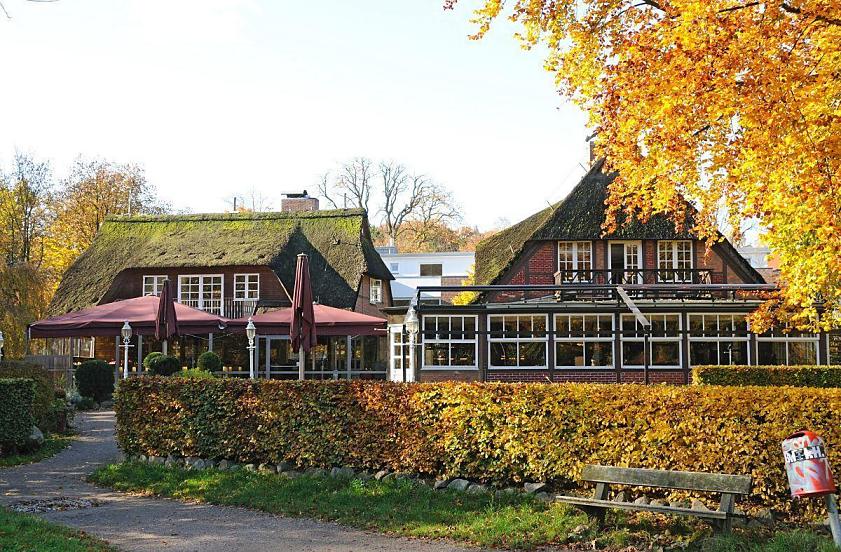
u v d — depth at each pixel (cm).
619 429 1135
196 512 1197
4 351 3400
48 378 2228
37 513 1184
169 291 2836
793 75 1177
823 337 2702
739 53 1176
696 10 1161
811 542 895
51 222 5409
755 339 2720
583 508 1023
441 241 7631
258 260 3978
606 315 2756
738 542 908
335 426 1359
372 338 4409
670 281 3328
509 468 1209
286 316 3241
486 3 1338
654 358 2744
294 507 1188
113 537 1030
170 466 1530
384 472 1312
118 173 5678
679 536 976
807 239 1608
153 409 1595
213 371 3164
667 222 3325
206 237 4303
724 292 3078
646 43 1259
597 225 3347
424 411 1275
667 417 1112
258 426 1445
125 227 4500
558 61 1398
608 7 1326
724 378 2130
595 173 3491
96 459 1770
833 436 1028
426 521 1081
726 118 1318
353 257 4197
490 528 1024
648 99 1242
